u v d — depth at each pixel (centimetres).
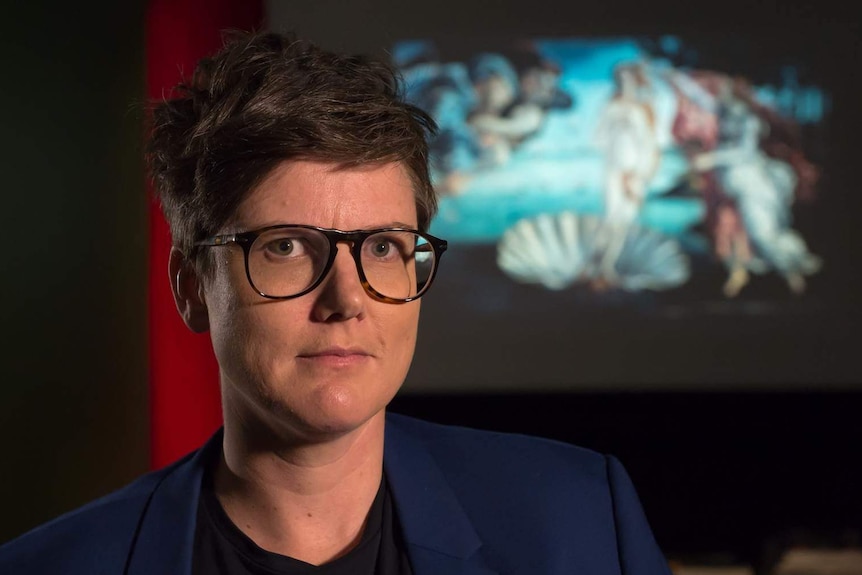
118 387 367
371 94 78
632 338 342
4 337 358
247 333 75
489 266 341
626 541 91
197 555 83
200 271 81
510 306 341
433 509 89
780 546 360
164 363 334
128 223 366
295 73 77
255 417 80
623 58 340
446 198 340
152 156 87
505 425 358
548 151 340
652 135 340
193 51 328
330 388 74
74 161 363
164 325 333
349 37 336
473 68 339
